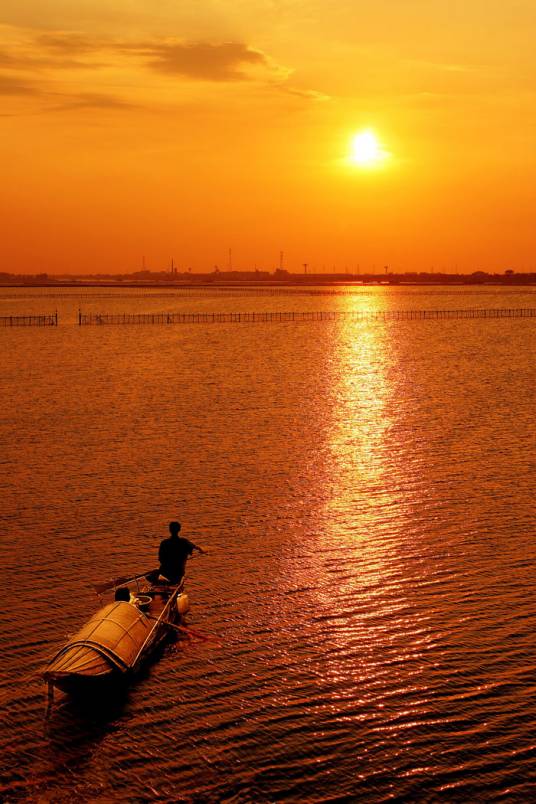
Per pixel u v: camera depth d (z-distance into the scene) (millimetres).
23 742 15234
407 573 22484
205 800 13820
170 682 17219
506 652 18125
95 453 37312
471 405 50906
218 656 18172
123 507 28625
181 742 15273
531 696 16500
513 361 77812
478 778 14289
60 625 19297
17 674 17266
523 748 14992
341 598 20906
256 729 15586
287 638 18891
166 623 18875
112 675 16500
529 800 13789
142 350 90562
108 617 18031
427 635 18922
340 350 91125
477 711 16047
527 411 48312
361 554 23906
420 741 15203
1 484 31781
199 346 96062
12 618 19594
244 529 26203
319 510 28156
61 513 27906
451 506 28531
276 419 46156
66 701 16484
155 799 13852
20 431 42781
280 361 79188
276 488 31047
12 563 23094
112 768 14555
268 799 13852
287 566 23016
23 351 89438
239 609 20359
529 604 20438
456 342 100812
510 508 28203
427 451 37281
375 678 17203
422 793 13961
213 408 50250
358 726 15656
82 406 51156
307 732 15523
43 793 13961
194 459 35938
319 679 17219
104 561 23344
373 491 30547
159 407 50688
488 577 22125
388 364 76062
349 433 41750
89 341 102938
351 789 14070
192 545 21688
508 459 35531
